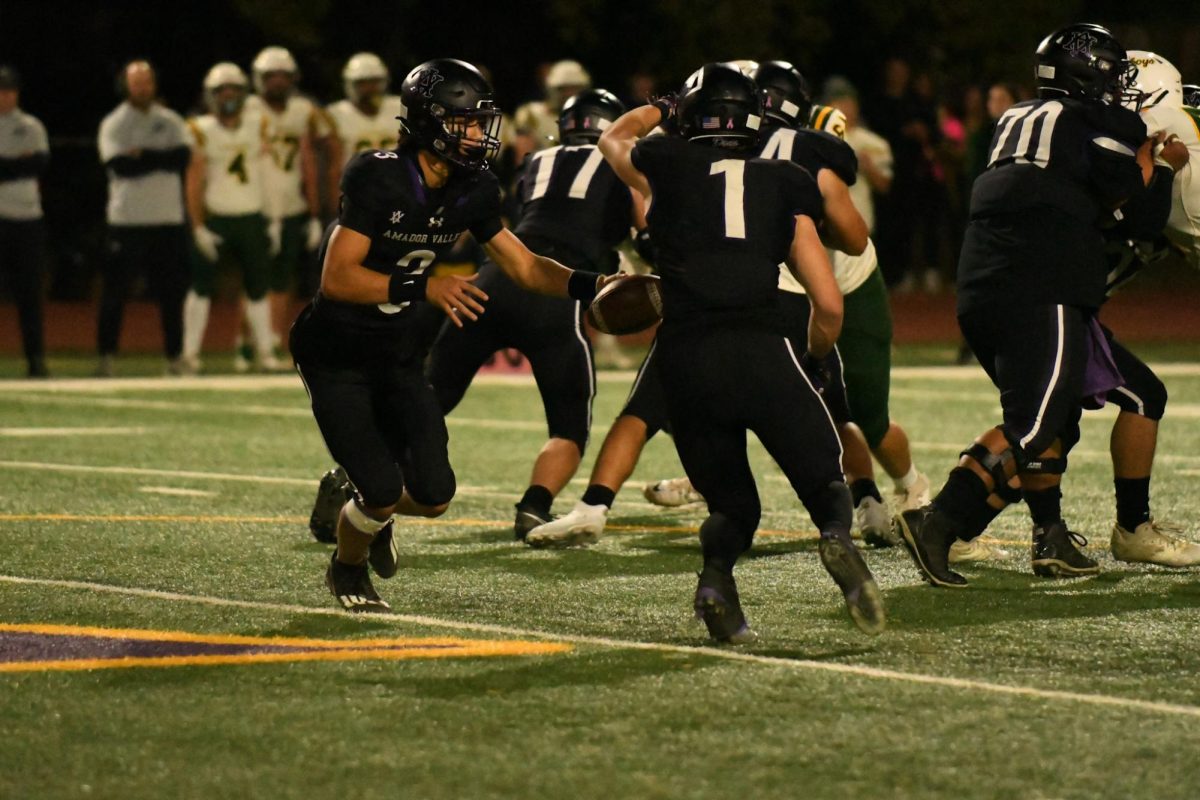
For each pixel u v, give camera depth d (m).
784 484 31.11
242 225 51.22
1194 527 25.72
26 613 19.70
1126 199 20.88
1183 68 97.56
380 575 20.75
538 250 25.45
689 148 17.83
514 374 53.50
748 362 17.27
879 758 14.16
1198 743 14.55
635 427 24.30
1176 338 65.69
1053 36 21.38
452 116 17.88
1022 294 20.83
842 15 90.62
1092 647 18.03
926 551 21.33
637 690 16.22
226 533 25.34
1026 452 20.66
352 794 13.31
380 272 18.53
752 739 14.66
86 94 86.88
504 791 13.38
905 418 40.25
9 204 49.94
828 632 18.73
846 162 20.58
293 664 17.25
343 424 19.09
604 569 22.78
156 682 16.55
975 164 54.97
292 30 81.50
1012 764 14.02
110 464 32.97
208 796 13.30
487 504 28.78
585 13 84.38
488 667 17.12
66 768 13.95
